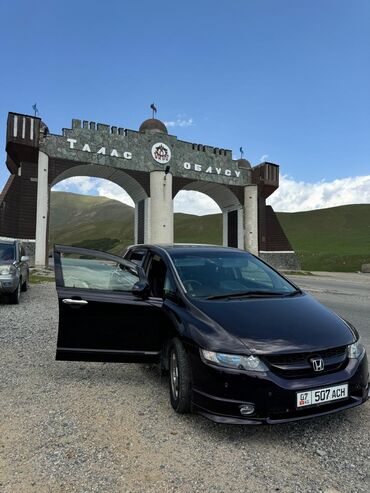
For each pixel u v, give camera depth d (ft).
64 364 18.83
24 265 40.42
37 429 12.26
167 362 14.78
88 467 10.19
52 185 113.39
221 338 11.87
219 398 11.32
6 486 9.36
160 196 119.14
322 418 13.07
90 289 15.43
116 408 13.85
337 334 12.37
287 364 11.26
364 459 10.61
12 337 23.68
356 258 158.10
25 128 99.96
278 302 14.35
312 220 352.69
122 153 115.75
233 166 133.49
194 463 10.41
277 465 10.34
